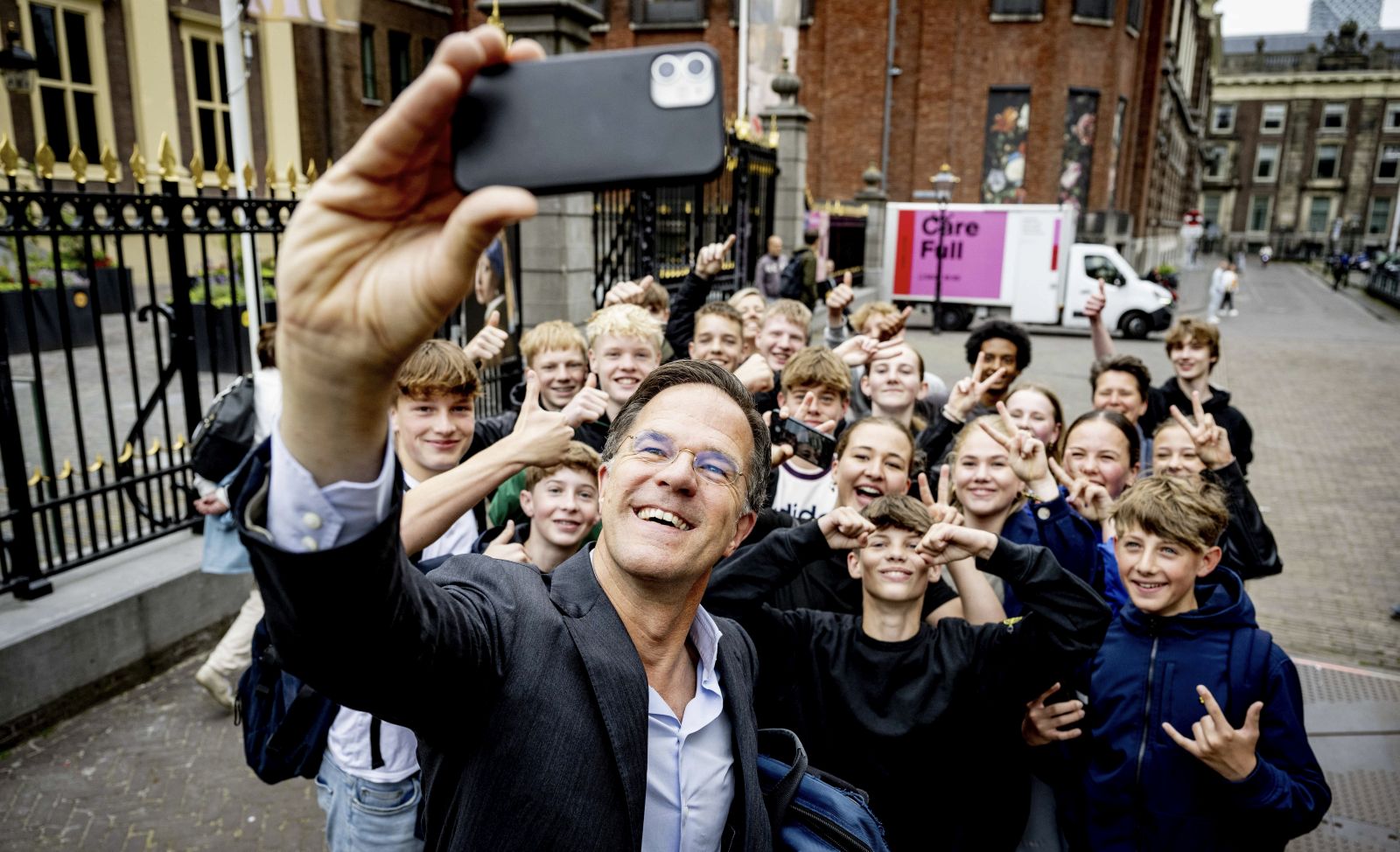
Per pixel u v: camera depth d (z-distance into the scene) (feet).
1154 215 125.90
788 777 4.80
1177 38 130.52
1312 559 21.16
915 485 10.28
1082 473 10.57
